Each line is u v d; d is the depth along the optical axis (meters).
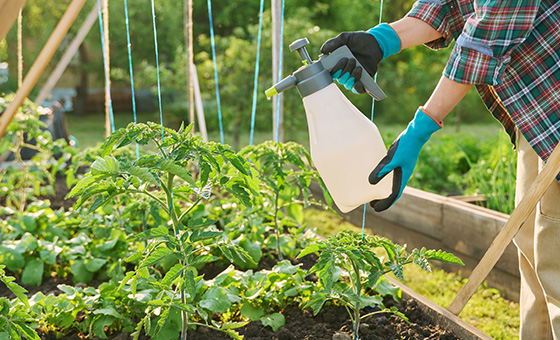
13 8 1.51
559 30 1.41
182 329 1.77
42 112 3.47
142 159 1.58
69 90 14.58
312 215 4.48
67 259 2.70
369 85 1.51
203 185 1.70
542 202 1.61
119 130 1.64
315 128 1.49
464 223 3.11
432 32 1.69
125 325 1.98
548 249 1.61
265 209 2.87
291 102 7.47
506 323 2.61
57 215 3.10
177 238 1.63
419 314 2.09
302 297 2.16
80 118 12.83
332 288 1.86
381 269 1.74
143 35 12.08
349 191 1.53
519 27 1.33
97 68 12.83
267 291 2.15
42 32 12.60
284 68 7.68
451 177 4.86
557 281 1.60
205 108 10.34
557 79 1.43
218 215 3.01
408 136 1.44
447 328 1.96
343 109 1.48
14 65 12.35
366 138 1.48
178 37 12.02
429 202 3.37
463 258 3.16
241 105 8.39
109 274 2.54
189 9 3.38
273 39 3.15
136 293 1.94
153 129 1.66
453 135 6.19
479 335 1.82
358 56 1.57
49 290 2.59
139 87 12.61
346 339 1.88
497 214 2.98
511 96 1.49
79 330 2.03
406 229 3.62
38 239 2.99
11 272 2.73
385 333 1.97
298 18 9.45
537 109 1.47
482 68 1.38
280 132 3.23
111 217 2.75
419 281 3.18
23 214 3.03
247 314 2.05
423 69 12.44
